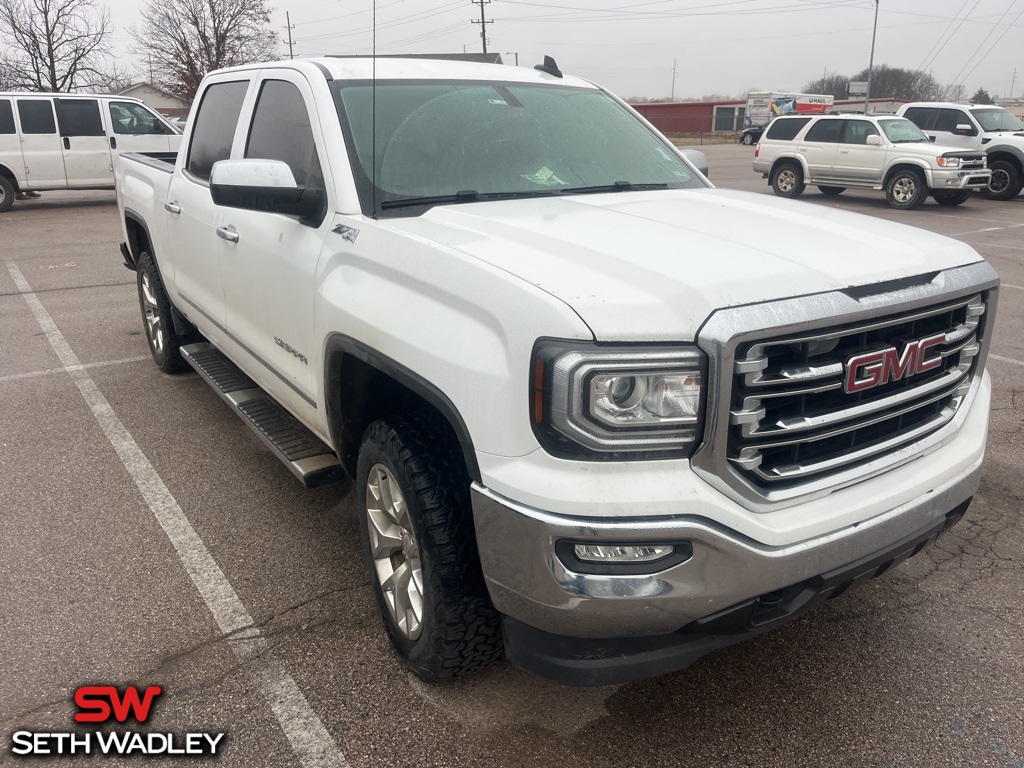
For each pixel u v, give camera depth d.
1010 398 5.29
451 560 2.29
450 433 2.41
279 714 2.52
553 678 2.11
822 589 2.13
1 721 2.48
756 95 47.81
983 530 3.66
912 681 2.67
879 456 2.28
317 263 2.89
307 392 3.14
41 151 16.02
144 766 2.32
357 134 3.02
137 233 5.71
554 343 1.90
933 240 2.59
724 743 2.41
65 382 5.61
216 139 4.18
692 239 2.36
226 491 4.00
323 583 3.23
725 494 1.97
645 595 1.93
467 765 2.33
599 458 1.92
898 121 16.12
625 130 3.74
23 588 3.17
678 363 1.89
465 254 2.26
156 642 2.86
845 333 2.04
